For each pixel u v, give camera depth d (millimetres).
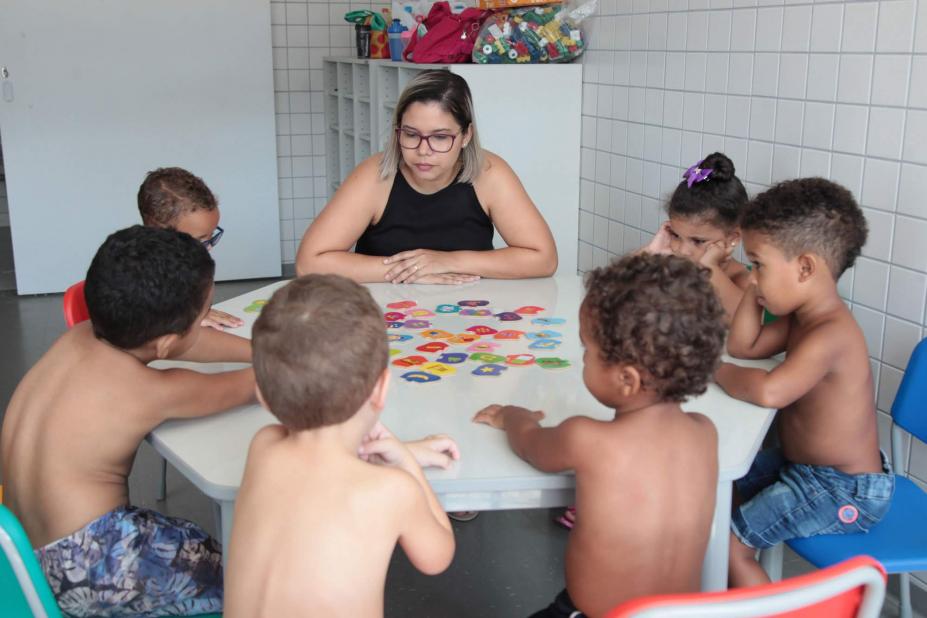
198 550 1560
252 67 5113
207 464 1376
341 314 1115
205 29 4996
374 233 2531
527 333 1977
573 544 1331
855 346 1654
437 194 2484
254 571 1129
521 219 2477
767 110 2568
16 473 1502
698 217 2096
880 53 2164
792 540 1741
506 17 3602
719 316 1239
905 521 1777
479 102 3520
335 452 1154
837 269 1674
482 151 2457
